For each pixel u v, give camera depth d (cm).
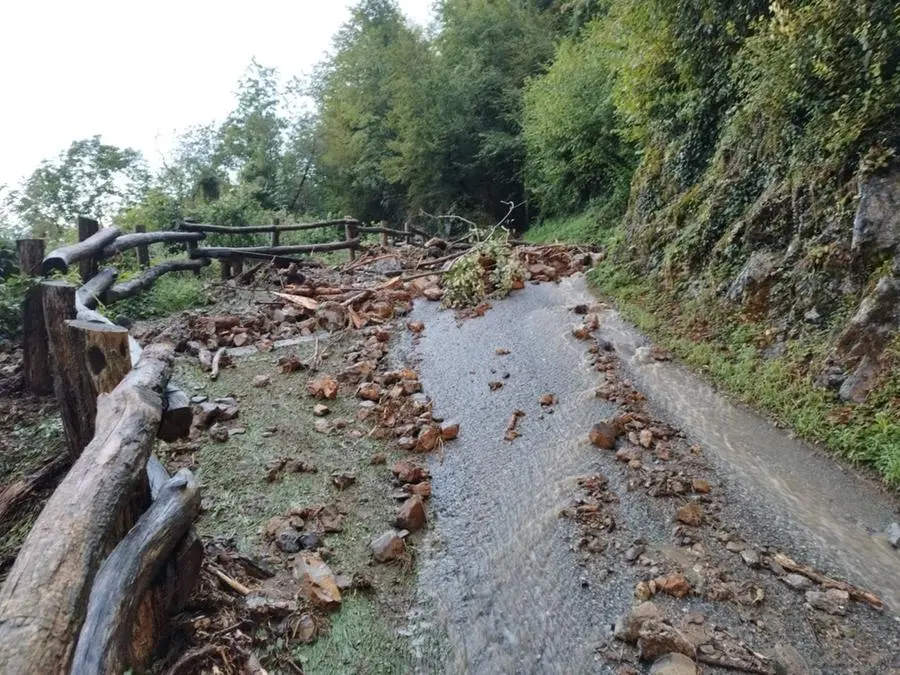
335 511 323
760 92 507
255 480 347
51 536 147
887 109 403
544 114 1263
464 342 582
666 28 654
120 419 199
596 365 491
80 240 557
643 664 223
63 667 121
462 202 2069
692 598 252
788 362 424
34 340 385
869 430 345
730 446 371
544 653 235
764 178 527
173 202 1112
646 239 688
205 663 206
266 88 2545
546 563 283
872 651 223
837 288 417
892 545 280
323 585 259
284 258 896
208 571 249
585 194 1443
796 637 231
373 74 2298
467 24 2048
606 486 336
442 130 1927
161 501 206
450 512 334
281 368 517
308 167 2530
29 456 319
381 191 2384
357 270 912
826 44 423
